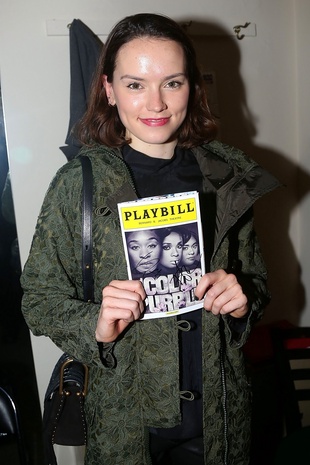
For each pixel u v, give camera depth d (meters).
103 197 0.90
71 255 0.93
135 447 0.94
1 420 1.38
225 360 1.00
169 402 0.91
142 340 0.91
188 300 0.89
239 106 1.80
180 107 0.89
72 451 1.83
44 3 1.51
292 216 1.98
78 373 1.12
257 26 1.76
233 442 1.02
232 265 1.04
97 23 1.56
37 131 1.58
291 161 1.93
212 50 1.73
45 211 0.92
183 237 0.86
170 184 0.97
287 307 2.05
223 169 1.01
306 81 1.79
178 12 1.65
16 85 1.54
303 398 1.53
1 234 1.64
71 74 1.45
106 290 0.83
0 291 1.69
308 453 1.12
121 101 0.89
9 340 1.74
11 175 1.60
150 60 0.84
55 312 0.91
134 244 0.85
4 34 1.49
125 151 0.98
